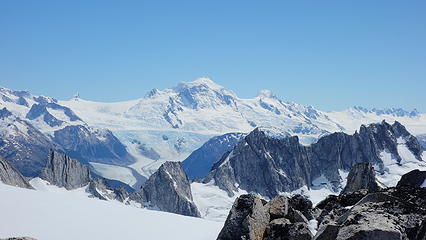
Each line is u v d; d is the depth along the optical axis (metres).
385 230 27.98
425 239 28.27
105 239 43.16
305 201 45.69
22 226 44.22
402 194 36.41
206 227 54.28
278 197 43.47
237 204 40.22
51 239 41.34
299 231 37.69
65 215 50.75
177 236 47.56
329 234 31.03
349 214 33.38
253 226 38.44
